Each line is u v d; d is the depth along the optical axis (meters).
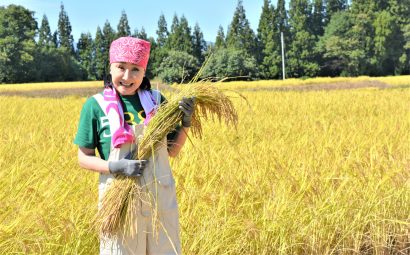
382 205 4.88
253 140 8.18
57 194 4.39
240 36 99.69
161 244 3.11
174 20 119.44
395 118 11.63
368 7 102.19
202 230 4.09
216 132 8.72
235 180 4.94
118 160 3.00
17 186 4.57
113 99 3.08
